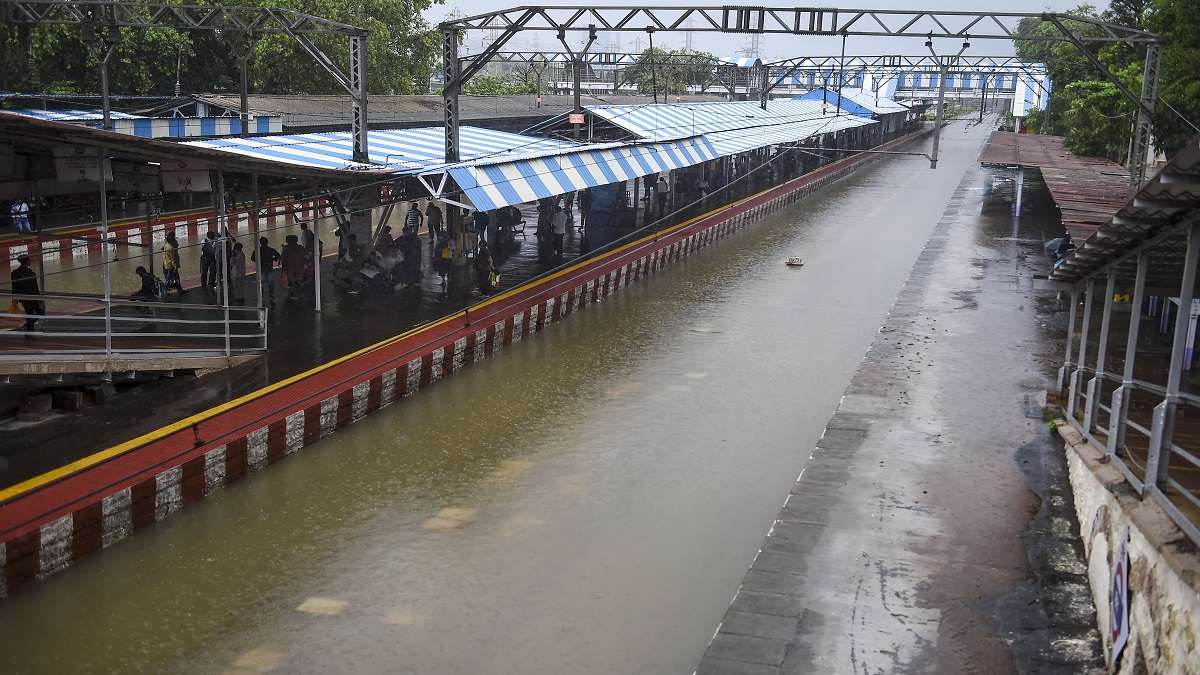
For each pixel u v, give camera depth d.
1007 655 8.16
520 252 28.12
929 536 10.42
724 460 15.19
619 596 11.07
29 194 17.64
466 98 45.38
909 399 15.34
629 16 22.03
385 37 41.06
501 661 9.78
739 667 7.92
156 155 13.64
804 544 10.20
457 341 19.58
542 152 25.59
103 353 13.54
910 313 21.55
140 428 12.82
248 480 13.95
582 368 20.12
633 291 27.88
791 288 28.36
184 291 20.83
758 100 59.31
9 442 12.23
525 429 16.44
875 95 76.75
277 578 11.37
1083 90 38.69
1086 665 8.02
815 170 53.62
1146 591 6.86
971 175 53.91
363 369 16.77
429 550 12.12
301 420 15.07
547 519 13.04
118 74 35.00
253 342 17.00
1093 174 32.41
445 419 16.83
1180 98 25.95
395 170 19.91
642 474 14.59
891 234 38.53
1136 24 37.84
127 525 11.98
